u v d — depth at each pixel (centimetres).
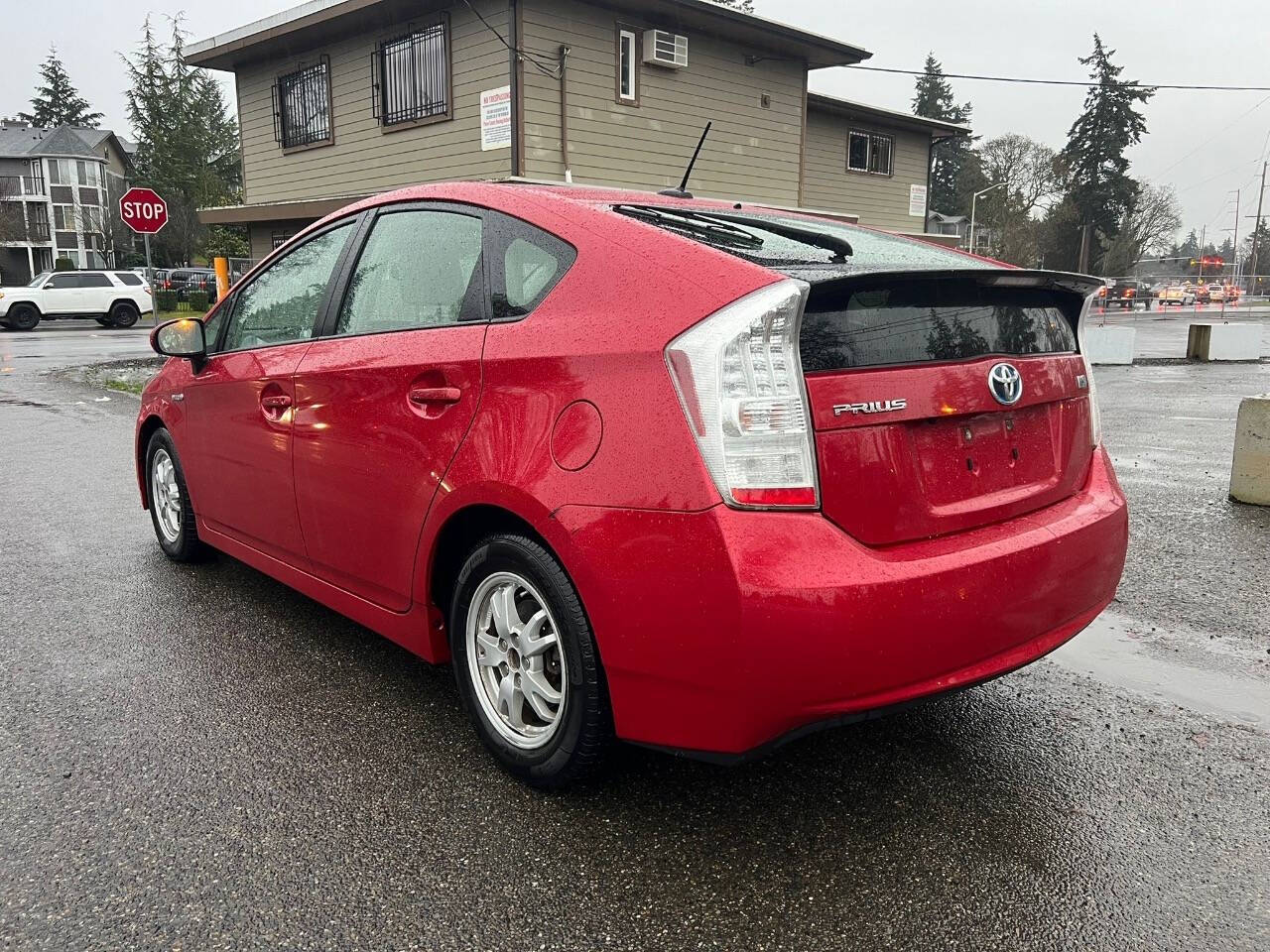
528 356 237
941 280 228
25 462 748
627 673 217
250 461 361
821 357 206
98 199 6200
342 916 204
